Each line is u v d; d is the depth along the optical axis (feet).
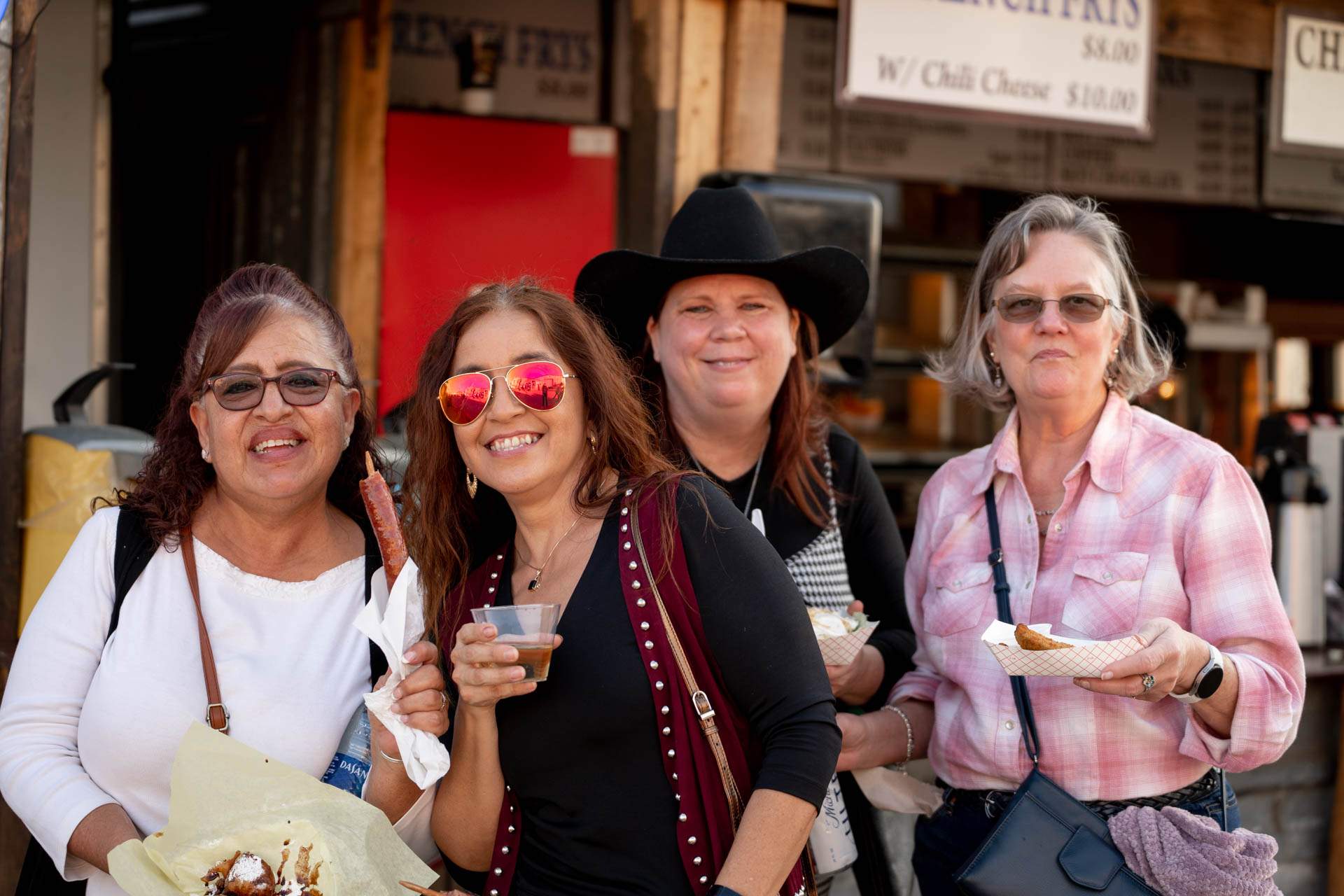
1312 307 24.79
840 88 13.56
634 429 6.25
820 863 7.41
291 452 6.31
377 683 6.21
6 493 8.27
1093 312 6.95
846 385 14.07
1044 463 7.34
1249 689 6.05
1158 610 6.48
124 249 16.78
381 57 15.06
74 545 6.56
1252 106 20.52
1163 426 6.98
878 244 13.75
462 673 5.46
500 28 16.37
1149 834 6.26
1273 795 11.28
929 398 21.58
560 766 5.82
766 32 13.30
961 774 7.18
